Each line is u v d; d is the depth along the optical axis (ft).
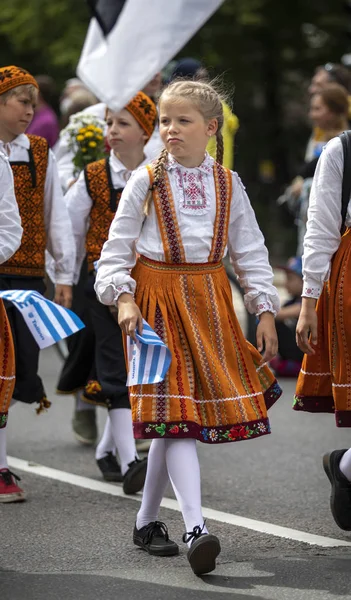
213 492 21.71
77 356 24.14
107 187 22.38
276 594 15.20
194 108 16.35
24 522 19.33
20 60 87.35
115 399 21.81
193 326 16.22
